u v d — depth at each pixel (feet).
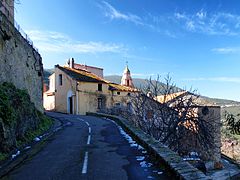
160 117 70.59
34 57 77.20
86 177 25.86
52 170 28.96
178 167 24.16
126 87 158.30
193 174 22.12
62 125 74.23
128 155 34.96
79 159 33.65
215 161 76.23
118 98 146.30
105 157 34.30
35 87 78.38
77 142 46.70
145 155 34.42
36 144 45.57
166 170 26.48
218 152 80.12
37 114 64.90
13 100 46.32
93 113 115.03
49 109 152.25
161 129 66.64
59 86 144.25
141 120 71.97
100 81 141.59
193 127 65.10
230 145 99.09
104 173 26.96
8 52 52.85
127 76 190.08
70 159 33.86
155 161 30.63
